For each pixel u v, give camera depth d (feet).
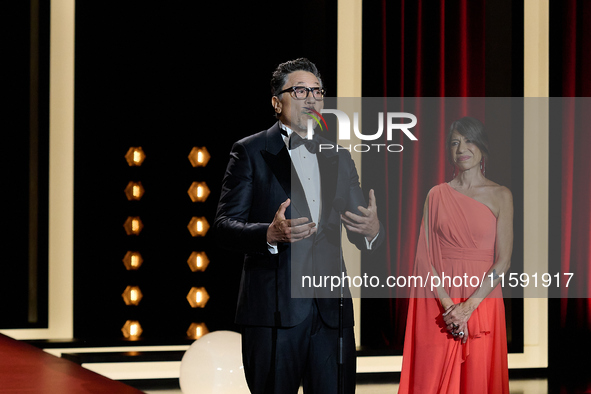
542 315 51.31
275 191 20.93
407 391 30.30
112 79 52.70
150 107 53.42
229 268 54.13
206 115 53.98
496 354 29.73
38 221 50.55
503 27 50.72
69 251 51.01
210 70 53.93
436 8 49.24
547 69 51.57
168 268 53.47
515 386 45.60
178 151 53.78
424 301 29.86
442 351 29.48
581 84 50.85
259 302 20.47
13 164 50.85
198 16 53.83
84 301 51.49
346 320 20.70
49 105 50.90
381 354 47.60
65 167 51.08
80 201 51.31
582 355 50.42
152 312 53.06
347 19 50.60
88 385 13.32
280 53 53.11
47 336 50.52
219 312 53.88
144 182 53.31
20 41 50.96
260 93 53.67
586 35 50.83
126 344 48.57
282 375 20.11
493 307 29.73
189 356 33.47
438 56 48.96
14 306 50.65
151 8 53.36
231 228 20.24
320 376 20.45
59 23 51.21
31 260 50.96
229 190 21.21
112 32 52.70
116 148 52.85
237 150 21.52
